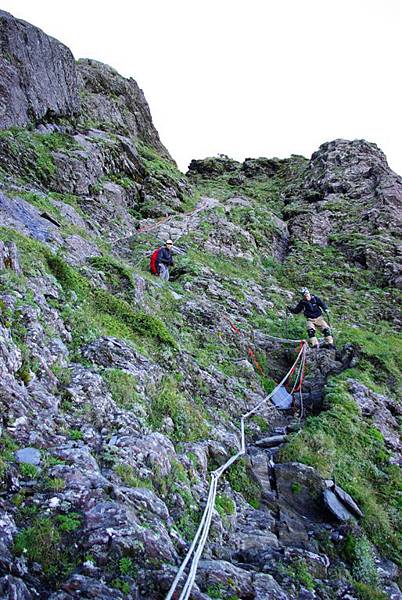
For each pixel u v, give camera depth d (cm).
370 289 1875
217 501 641
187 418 766
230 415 928
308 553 598
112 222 1833
